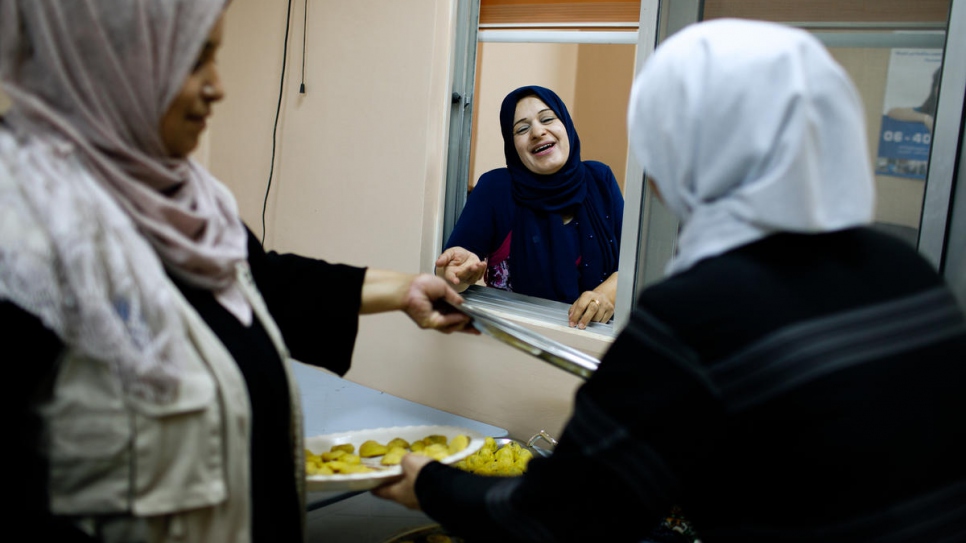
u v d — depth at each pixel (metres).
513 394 1.62
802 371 0.63
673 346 0.66
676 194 0.72
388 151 1.79
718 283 0.66
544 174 1.82
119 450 0.74
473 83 1.77
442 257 1.70
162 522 0.78
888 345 0.66
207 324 0.86
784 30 0.68
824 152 0.66
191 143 0.86
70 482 0.74
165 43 0.77
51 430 0.73
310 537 1.20
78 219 0.71
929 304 0.69
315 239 1.96
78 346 0.71
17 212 0.69
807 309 0.65
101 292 0.71
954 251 1.22
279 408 0.90
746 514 0.67
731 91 0.66
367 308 1.14
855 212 0.67
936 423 0.66
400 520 1.28
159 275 0.77
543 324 1.60
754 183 0.66
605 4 1.57
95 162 0.77
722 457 0.66
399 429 1.29
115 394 0.74
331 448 1.19
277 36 1.97
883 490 0.63
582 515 0.69
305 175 1.96
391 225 1.80
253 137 2.07
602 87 3.54
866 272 0.68
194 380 0.78
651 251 1.47
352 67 1.83
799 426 0.63
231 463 0.82
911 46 1.22
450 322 1.17
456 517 0.82
